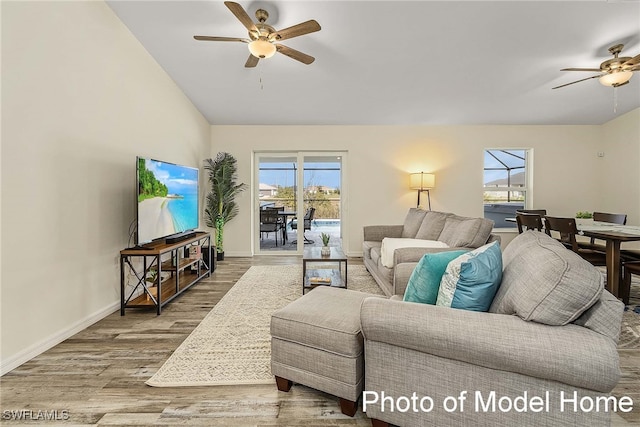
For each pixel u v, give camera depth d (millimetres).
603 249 3471
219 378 1751
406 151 5535
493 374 1125
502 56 3475
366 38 3168
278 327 1603
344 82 4109
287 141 5523
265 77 3992
